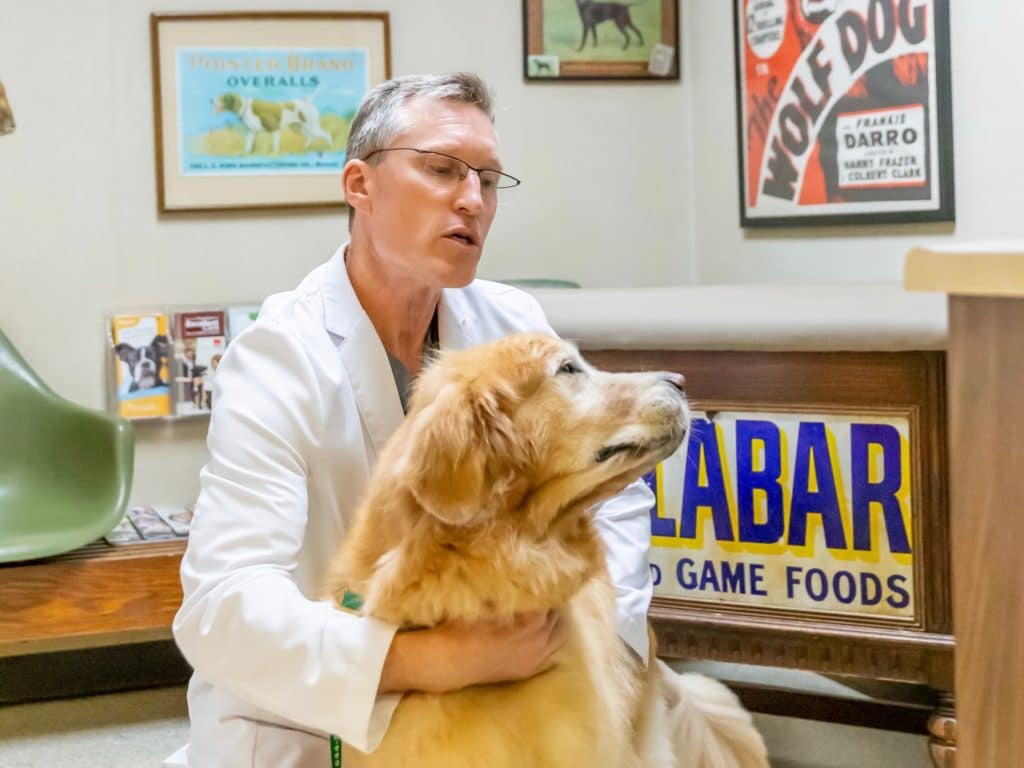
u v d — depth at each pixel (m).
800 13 2.92
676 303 1.90
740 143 3.21
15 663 2.76
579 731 1.23
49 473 2.77
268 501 1.32
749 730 1.76
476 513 1.15
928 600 1.77
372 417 1.50
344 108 3.23
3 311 3.04
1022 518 0.61
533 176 3.42
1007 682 0.63
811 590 1.86
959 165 2.53
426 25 3.29
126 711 2.71
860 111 2.76
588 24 3.41
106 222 3.10
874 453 1.78
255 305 3.20
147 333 3.10
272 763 1.42
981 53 2.42
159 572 2.58
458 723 1.19
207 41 3.12
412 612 1.19
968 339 0.63
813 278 2.99
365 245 1.55
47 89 3.04
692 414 1.90
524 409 1.24
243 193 3.18
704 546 1.92
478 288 1.74
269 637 1.21
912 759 2.28
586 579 1.26
